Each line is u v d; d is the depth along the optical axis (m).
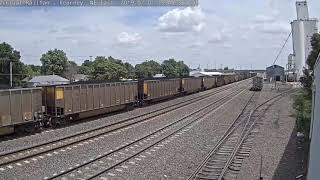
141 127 30.91
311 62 43.19
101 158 20.22
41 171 17.80
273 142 25.70
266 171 18.62
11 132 26.23
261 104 51.78
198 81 76.38
